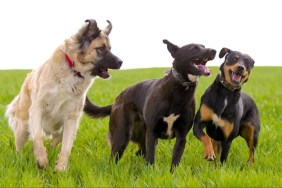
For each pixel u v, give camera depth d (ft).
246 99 34.86
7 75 172.96
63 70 30.86
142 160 34.19
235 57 32.76
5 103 73.61
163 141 40.19
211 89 32.94
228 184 26.18
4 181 26.43
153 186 26.18
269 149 37.68
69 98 31.42
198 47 31.55
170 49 32.42
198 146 37.96
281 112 58.54
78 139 39.88
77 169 30.07
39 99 31.24
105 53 31.40
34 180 26.45
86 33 31.12
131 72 204.64
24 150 35.17
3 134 41.22
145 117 32.12
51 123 32.73
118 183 27.12
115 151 34.45
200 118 32.83
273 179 27.53
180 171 29.04
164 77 32.14
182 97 31.09
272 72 207.51
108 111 36.91
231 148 38.19
